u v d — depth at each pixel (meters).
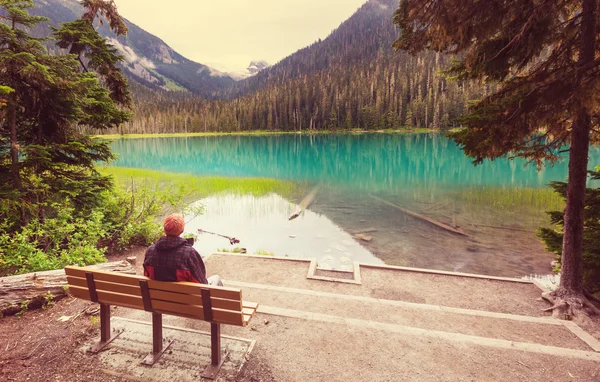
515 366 3.74
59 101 7.63
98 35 9.60
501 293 5.97
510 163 34.50
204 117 157.50
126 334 4.07
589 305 5.13
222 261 7.39
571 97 4.02
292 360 3.76
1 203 6.50
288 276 6.60
